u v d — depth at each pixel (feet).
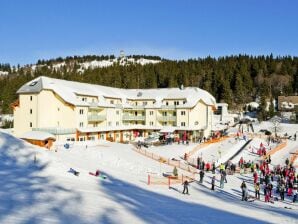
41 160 109.29
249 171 143.84
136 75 501.56
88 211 57.31
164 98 254.88
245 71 505.66
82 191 76.13
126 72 524.52
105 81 489.67
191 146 187.93
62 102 206.18
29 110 207.00
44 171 98.53
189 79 493.77
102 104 229.66
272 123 295.48
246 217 67.51
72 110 204.33
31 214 50.44
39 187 74.74
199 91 265.34
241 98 441.27
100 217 53.78
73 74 574.15
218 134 233.35
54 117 207.51
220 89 440.45
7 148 114.73
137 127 251.60
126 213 59.36
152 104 256.93
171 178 117.50
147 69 545.44
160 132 234.58
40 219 47.73
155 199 80.12
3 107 427.74
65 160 122.72
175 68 556.10
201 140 211.20
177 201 81.20
